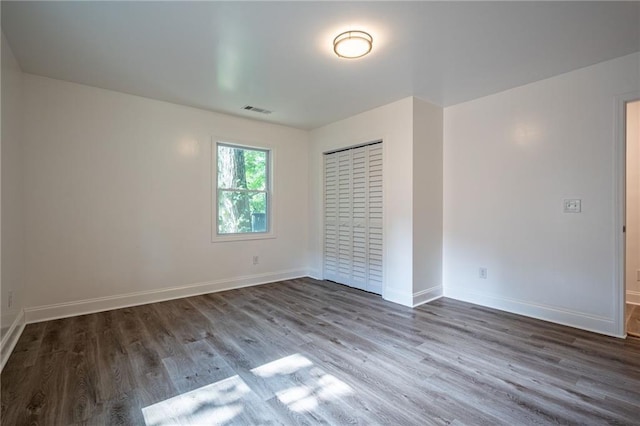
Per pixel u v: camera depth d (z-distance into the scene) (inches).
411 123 137.2
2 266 87.9
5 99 91.4
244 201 175.0
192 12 79.4
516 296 128.3
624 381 77.5
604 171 106.2
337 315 126.0
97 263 129.2
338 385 76.2
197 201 155.0
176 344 98.4
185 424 62.7
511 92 128.8
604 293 106.7
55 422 62.7
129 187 136.3
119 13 79.7
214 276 161.0
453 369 83.5
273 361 87.9
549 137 118.4
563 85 114.7
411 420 63.6
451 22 83.4
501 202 132.3
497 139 133.3
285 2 75.7
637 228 137.8
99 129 129.2
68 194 122.9
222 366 85.0
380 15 80.5
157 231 143.6
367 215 160.6
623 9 77.2
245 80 120.7
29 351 93.0
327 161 186.1
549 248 119.0
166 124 145.5
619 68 102.7
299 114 163.0
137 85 126.1
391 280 145.9
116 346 96.7
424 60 104.6
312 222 196.1
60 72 114.3
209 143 158.1
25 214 113.9
